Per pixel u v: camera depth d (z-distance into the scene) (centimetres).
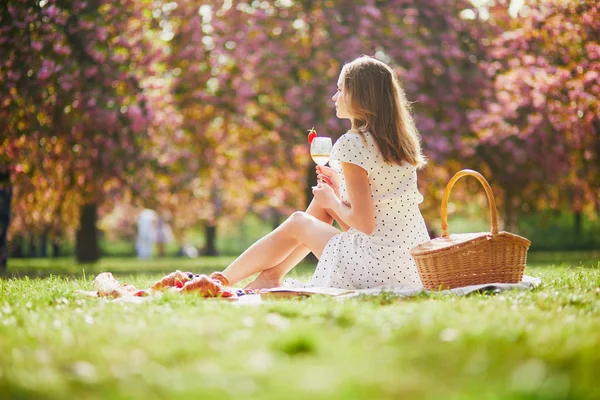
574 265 1042
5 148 1211
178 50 1545
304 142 1538
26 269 1252
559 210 1952
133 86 1306
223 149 1798
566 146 1553
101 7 1249
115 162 1329
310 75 1492
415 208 510
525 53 1470
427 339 285
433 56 1516
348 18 1466
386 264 495
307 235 533
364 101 495
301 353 267
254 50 1487
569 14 1222
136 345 279
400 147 497
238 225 4409
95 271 1167
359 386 216
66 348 279
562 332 296
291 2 1539
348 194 489
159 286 518
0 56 1169
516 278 490
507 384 220
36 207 1606
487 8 1630
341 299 423
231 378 231
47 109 1230
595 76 1233
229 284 541
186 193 1819
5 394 223
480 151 1639
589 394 209
